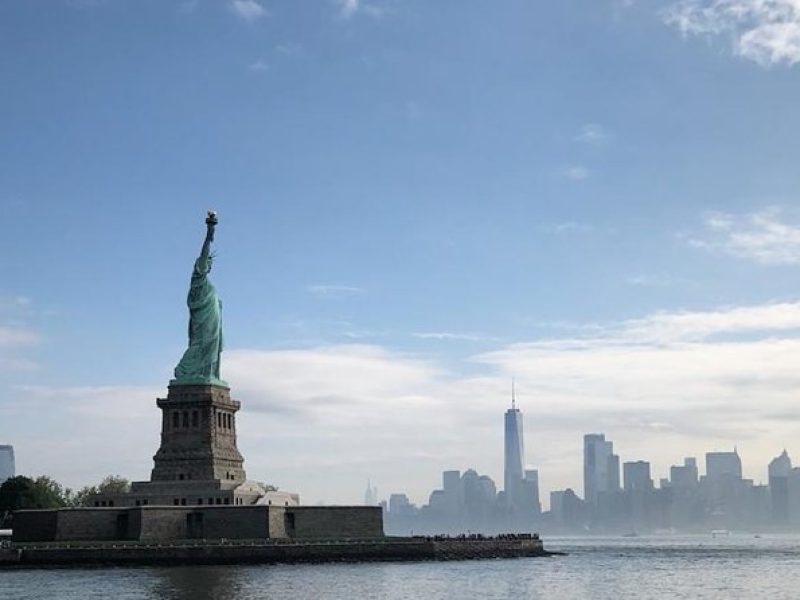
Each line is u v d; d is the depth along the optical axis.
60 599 181.50
